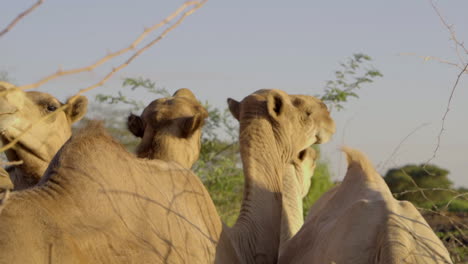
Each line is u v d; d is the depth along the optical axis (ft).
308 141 23.08
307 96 23.67
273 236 20.84
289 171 24.85
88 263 13.26
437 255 16.24
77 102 25.31
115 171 15.20
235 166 41.29
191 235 16.40
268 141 21.81
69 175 14.34
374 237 16.80
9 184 17.51
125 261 14.08
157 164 16.87
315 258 18.38
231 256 18.30
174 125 20.45
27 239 12.48
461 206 45.47
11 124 22.63
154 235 15.19
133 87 40.88
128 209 14.93
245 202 20.99
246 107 22.26
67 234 13.10
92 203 14.21
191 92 22.33
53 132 23.79
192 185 17.56
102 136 15.61
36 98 23.58
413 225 16.99
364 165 20.26
